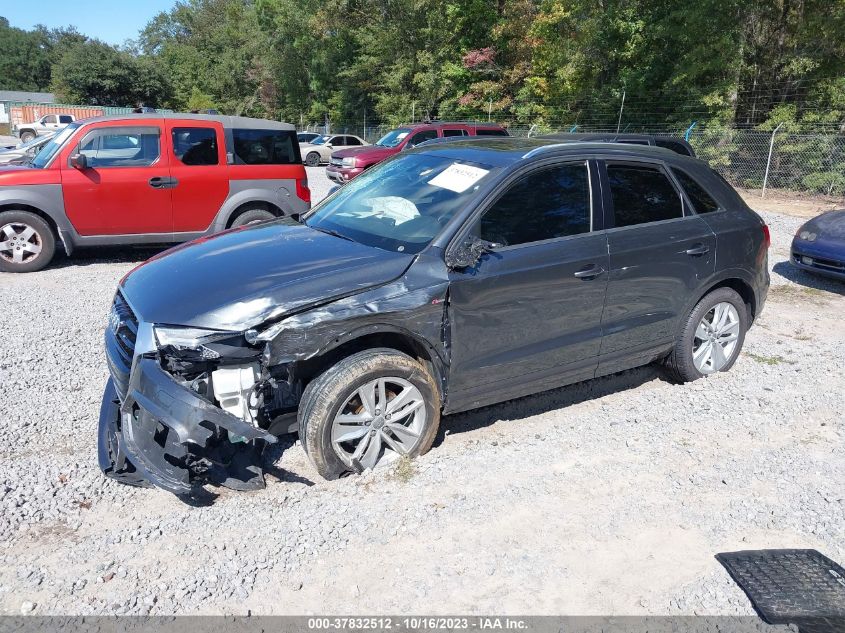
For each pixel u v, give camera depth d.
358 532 3.21
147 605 2.73
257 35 51.25
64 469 3.75
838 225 8.40
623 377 5.28
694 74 20.86
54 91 66.06
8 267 8.30
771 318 7.05
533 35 29.66
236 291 3.40
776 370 5.34
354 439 3.59
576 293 4.16
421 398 3.73
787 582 2.91
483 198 3.91
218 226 8.95
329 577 2.92
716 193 5.03
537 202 4.11
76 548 3.08
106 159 8.43
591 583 2.92
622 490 3.62
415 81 35.12
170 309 3.38
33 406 4.56
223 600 2.77
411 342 3.68
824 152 18.73
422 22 35.44
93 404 4.64
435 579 2.92
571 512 3.42
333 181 20.72
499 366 3.98
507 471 3.78
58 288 7.63
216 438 3.23
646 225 4.53
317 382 3.46
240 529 3.23
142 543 3.12
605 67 25.33
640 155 4.65
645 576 2.97
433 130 19.14
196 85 62.97
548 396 4.90
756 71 21.31
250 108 58.03
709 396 4.77
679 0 21.95
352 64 41.69
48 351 5.57
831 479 3.77
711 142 20.78
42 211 8.20
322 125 46.47
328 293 3.41
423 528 3.25
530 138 5.05
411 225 3.99
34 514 3.34
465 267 3.74
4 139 42.19
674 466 3.88
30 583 2.85
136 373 3.26
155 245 8.91
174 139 8.63
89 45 60.47
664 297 4.63
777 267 9.61
